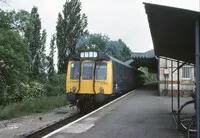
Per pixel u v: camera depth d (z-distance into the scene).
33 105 21.66
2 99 27.58
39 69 44.66
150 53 39.84
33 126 14.10
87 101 19.75
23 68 27.81
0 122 15.55
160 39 11.09
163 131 10.72
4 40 26.64
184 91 30.89
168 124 12.30
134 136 9.89
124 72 29.22
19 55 27.06
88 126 11.84
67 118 16.70
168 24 8.45
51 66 45.47
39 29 45.34
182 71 31.11
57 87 37.72
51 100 25.41
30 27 32.34
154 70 73.31
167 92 31.06
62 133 10.43
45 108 21.89
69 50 45.28
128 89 34.84
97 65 19.75
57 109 22.08
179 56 14.94
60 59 45.28
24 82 30.42
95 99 19.52
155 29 9.25
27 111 20.16
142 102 23.08
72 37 45.47
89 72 19.69
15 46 27.45
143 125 12.07
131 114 15.62
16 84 28.31
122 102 22.98
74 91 19.70
